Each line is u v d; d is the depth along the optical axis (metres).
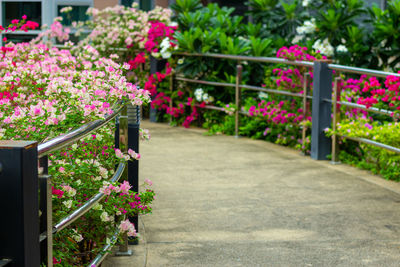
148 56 10.09
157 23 9.84
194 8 10.30
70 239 3.12
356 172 6.11
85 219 3.18
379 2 10.89
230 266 3.55
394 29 8.45
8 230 1.70
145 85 9.63
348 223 4.41
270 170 6.19
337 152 6.59
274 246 3.91
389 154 5.88
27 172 1.73
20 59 5.19
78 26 10.07
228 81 8.93
